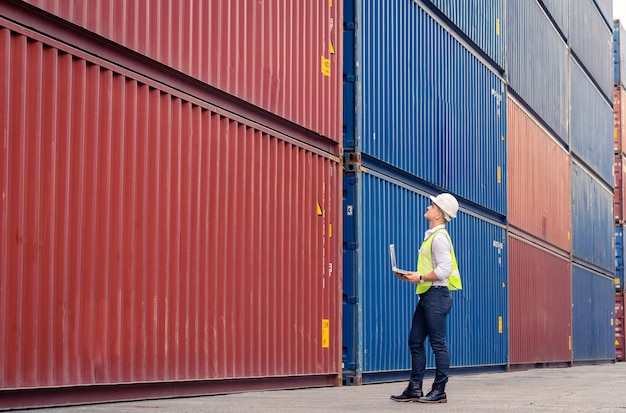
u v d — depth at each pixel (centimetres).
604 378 2017
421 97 1822
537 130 2806
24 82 830
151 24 1012
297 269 1334
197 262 1091
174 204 1052
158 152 1022
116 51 959
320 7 1430
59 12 866
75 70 898
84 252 909
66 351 877
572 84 3341
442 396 1026
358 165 1516
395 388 1402
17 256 822
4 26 805
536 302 2741
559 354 3042
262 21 1252
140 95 995
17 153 823
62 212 875
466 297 2055
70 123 886
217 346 1127
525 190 2634
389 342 1631
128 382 963
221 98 1158
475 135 2164
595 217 3741
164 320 1027
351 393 1234
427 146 1845
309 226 1374
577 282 3388
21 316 827
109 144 940
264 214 1247
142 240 991
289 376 1312
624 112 4388
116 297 949
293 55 1339
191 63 1085
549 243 2927
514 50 2533
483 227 2214
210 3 1128
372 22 1595
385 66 1644
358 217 1509
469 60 2136
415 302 1777
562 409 952
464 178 2069
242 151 1197
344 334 1508
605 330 3903
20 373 822
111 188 948
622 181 4250
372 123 1580
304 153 1368
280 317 1279
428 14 1873
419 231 1805
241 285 1183
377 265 1588
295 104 1338
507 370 2391
